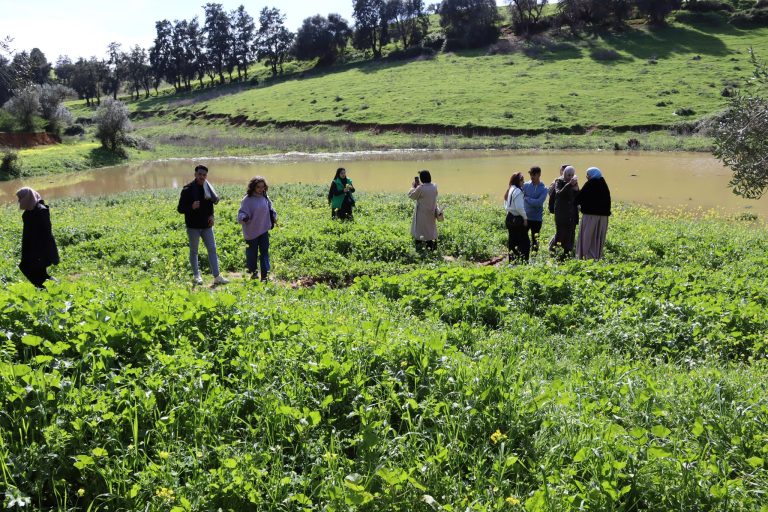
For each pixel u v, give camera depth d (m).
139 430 4.10
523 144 57.38
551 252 13.19
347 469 3.92
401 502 3.61
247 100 99.00
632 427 4.73
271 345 5.45
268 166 50.38
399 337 5.76
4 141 59.53
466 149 58.25
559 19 109.94
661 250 14.62
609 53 90.94
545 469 3.97
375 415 4.49
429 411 4.55
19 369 4.29
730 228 18.69
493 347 6.74
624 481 3.88
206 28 128.38
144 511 3.53
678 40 94.44
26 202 9.33
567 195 12.90
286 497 3.68
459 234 15.85
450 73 93.31
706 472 3.98
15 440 3.88
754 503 3.74
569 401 4.95
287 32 126.94
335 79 103.25
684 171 38.03
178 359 4.92
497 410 4.54
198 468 3.82
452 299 8.69
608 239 14.88
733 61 81.50
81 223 18.31
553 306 8.60
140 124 97.56
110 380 4.48
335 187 17.59
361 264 13.22
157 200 25.83
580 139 57.88
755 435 4.42
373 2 118.94
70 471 3.79
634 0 103.56
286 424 4.31
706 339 7.31
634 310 8.20
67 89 78.56
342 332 5.72
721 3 106.25
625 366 6.28
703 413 4.84
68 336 5.20
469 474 4.03
